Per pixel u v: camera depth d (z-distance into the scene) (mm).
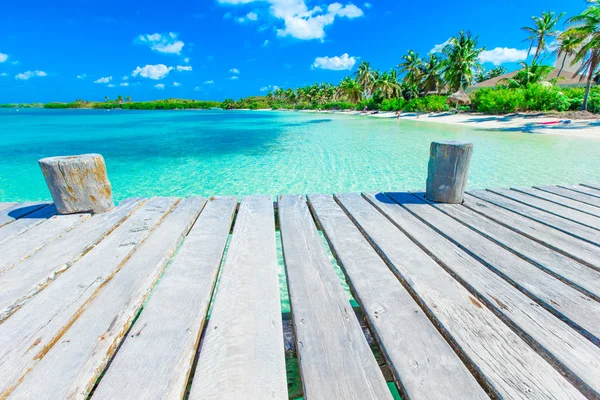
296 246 2188
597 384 1053
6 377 1105
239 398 1041
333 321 1398
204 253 2068
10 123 35219
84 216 2658
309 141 15797
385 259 1978
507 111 23266
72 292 1605
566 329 1312
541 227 2385
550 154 10211
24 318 1408
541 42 31219
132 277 1767
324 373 1129
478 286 1628
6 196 7305
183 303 1521
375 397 1039
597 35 16797
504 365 1141
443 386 1070
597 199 3111
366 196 3285
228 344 1270
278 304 1537
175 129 25500
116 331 1337
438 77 37812
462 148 2768
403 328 1344
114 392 1047
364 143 14422
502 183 7230
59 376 1110
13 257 1957
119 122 36094
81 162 2561
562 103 19953
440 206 2930
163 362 1163
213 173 9203
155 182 8305
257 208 3035
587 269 1780
